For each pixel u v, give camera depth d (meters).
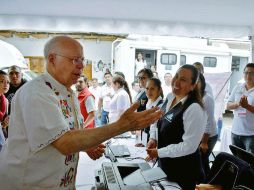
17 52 4.45
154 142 1.89
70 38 1.04
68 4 2.69
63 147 0.87
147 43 5.51
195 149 1.49
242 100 2.39
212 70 5.95
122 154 1.98
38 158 0.98
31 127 0.91
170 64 5.67
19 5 2.75
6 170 1.03
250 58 3.67
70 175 1.12
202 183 1.65
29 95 0.93
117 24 3.38
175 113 1.59
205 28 3.52
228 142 3.30
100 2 2.58
